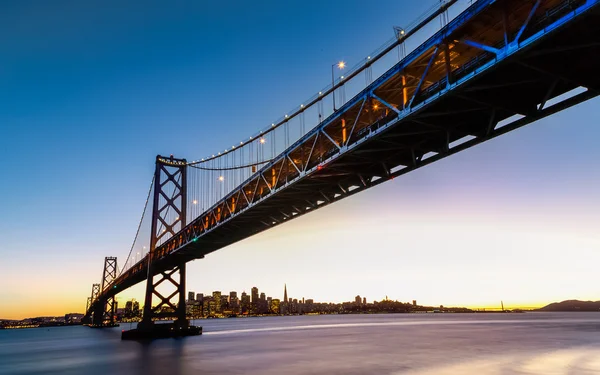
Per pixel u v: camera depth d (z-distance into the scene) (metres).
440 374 28.83
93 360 41.84
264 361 37.12
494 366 32.25
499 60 15.38
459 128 21.70
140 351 47.97
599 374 28.72
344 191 31.00
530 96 19.03
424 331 87.62
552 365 32.72
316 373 29.86
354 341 60.66
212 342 58.62
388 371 30.38
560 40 14.98
